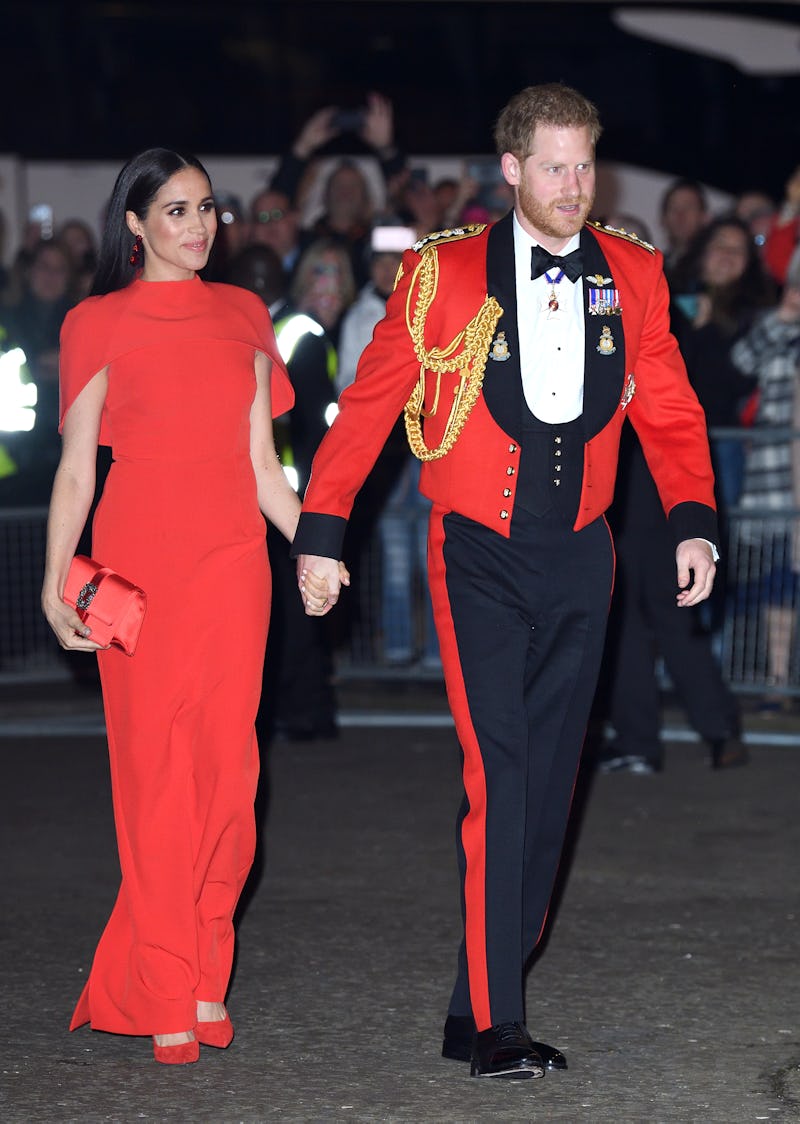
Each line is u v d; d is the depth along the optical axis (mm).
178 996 12562
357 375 12133
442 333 11820
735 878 17516
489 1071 12117
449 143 37500
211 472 12750
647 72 37625
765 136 37562
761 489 25812
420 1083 12289
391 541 27000
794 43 37312
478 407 11836
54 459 29484
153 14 38438
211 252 13438
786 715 25500
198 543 12703
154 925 12586
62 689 28375
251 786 12992
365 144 37938
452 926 16047
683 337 22359
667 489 12500
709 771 22281
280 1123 11586
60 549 12641
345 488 12141
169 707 12656
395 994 14211
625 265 12070
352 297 28203
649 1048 12961
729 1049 12922
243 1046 13062
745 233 26453
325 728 24297
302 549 12109
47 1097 12078
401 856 18438
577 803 20625
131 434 12727
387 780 21953
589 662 12281
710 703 22188
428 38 37656
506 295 11781
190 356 12680
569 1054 12852
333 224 33031
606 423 11977
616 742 22297
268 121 38344
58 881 17594
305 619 23688
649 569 21766
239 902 16797
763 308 26562
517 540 12000
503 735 12094
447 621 12219
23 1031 13414
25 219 38812
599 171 37688
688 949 15312
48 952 15375
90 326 12727
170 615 12680
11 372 29375
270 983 14500
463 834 12266
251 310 13055
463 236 12000
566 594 12086
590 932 15797
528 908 12695
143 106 38625
